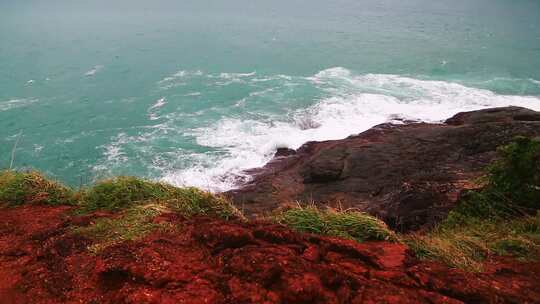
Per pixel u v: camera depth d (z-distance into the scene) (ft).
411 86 98.48
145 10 256.11
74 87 105.09
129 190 17.24
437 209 27.25
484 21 216.33
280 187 46.14
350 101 86.12
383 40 165.27
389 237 15.30
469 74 113.09
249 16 231.30
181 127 78.43
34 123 83.10
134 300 9.76
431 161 43.16
